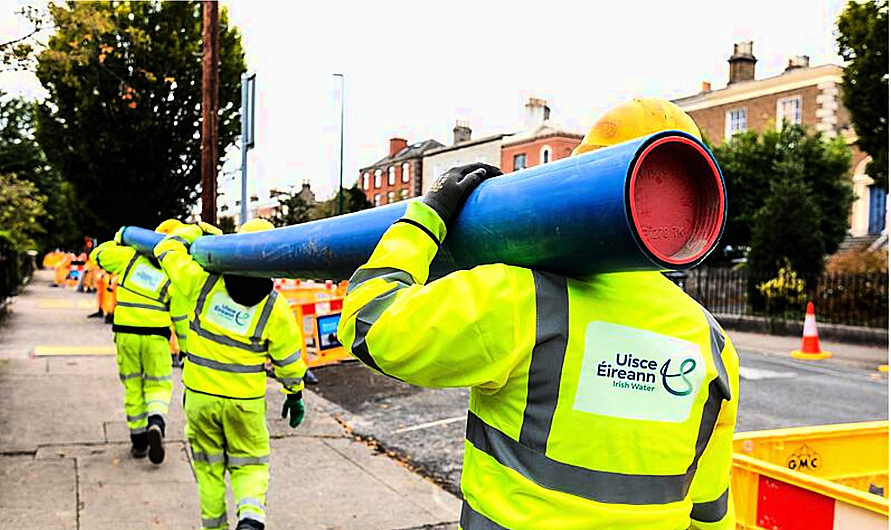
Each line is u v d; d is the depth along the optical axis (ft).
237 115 69.77
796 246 54.60
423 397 28.68
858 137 47.39
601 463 5.34
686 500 5.68
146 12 63.57
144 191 67.51
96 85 63.00
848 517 8.22
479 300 5.22
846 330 46.85
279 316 13.19
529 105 131.13
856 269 56.90
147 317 18.93
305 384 31.17
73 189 68.59
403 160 161.58
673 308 5.78
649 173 4.95
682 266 4.91
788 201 55.52
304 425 23.86
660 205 4.99
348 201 105.50
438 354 5.24
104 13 34.47
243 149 32.99
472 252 5.94
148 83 62.85
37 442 20.47
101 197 67.21
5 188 68.54
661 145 4.83
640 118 5.79
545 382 5.33
